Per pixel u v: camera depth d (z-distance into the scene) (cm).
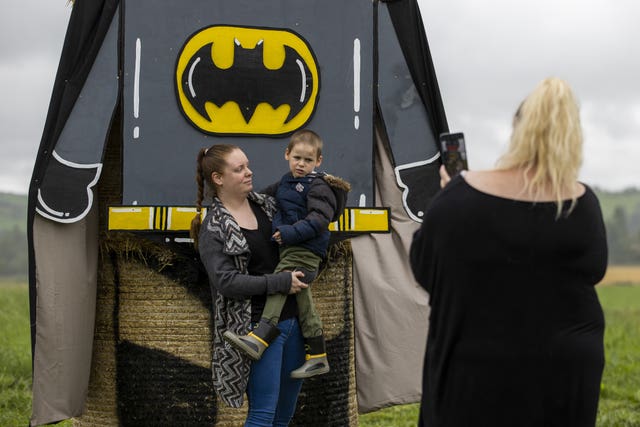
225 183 451
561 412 326
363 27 554
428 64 567
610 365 1002
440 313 336
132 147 522
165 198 524
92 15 521
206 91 529
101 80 523
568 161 323
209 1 531
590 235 327
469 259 327
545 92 327
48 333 519
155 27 525
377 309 571
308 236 443
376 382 573
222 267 438
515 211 326
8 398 767
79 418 561
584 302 328
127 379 539
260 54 536
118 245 537
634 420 706
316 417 542
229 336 436
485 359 325
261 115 536
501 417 326
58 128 516
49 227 521
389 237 572
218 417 529
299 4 543
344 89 550
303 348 462
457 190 334
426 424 345
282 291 441
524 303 324
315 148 459
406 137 564
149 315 534
